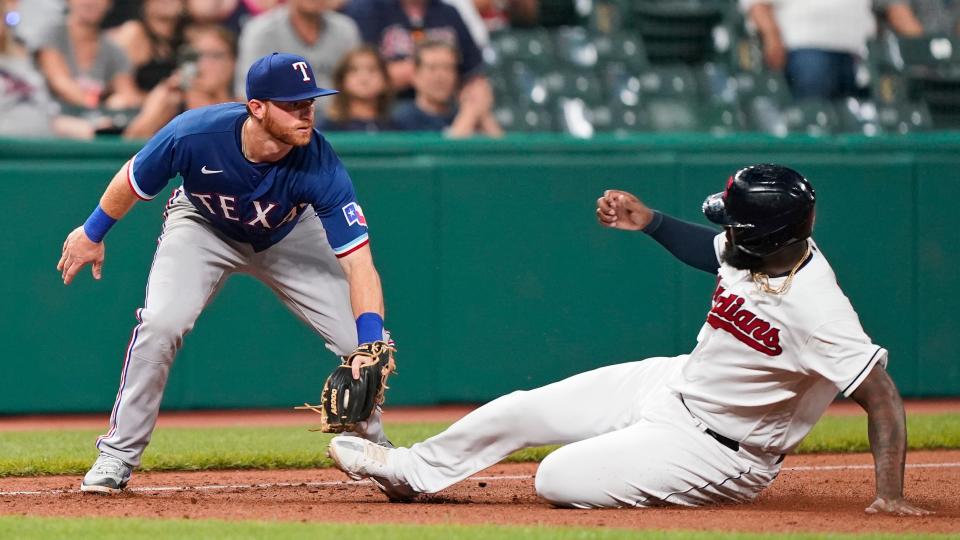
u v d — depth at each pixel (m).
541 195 32.06
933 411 31.47
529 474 21.80
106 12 37.50
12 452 23.91
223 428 29.25
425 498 18.08
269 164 17.00
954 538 13.60
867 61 43.06
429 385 31.83
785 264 15.52
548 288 32.09
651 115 42.03
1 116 34.84
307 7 37.19
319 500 18.36
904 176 32.75
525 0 45.06
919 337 32.91
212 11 38.62
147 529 14.15
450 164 31.80
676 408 16.36
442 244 31.80
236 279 31.52
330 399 16.61
